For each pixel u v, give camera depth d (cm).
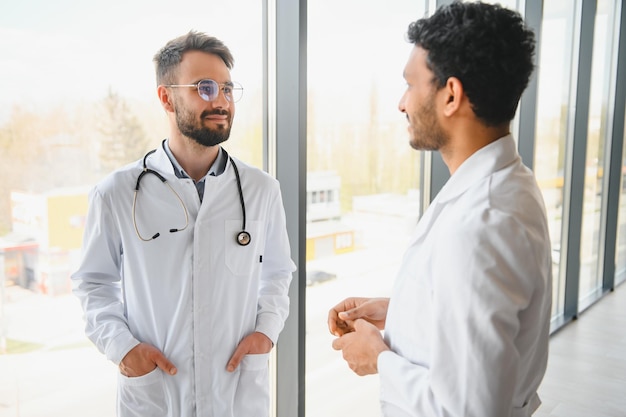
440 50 95
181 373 139
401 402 98
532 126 348
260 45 195
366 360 109
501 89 94
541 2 333
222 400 142
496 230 87
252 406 147
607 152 511
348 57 227
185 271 139
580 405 293
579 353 366
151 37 167
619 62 495
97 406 165
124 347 132
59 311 155
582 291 494
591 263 507
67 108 150
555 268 435
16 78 140
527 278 87
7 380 146
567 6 397
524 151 354
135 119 166
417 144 105
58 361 155
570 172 429
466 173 99
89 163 157
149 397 135
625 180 548
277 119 196
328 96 220
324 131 220
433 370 89
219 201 145
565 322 425
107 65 158
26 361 149
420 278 100
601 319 440
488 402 84
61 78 148
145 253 137
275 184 161
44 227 149
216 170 150
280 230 162
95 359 164
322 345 232
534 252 88
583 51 414
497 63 92
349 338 114
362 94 236
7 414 147
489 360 83
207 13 179
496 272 85
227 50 142
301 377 204
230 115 142
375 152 248
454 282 87
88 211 140
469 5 95
